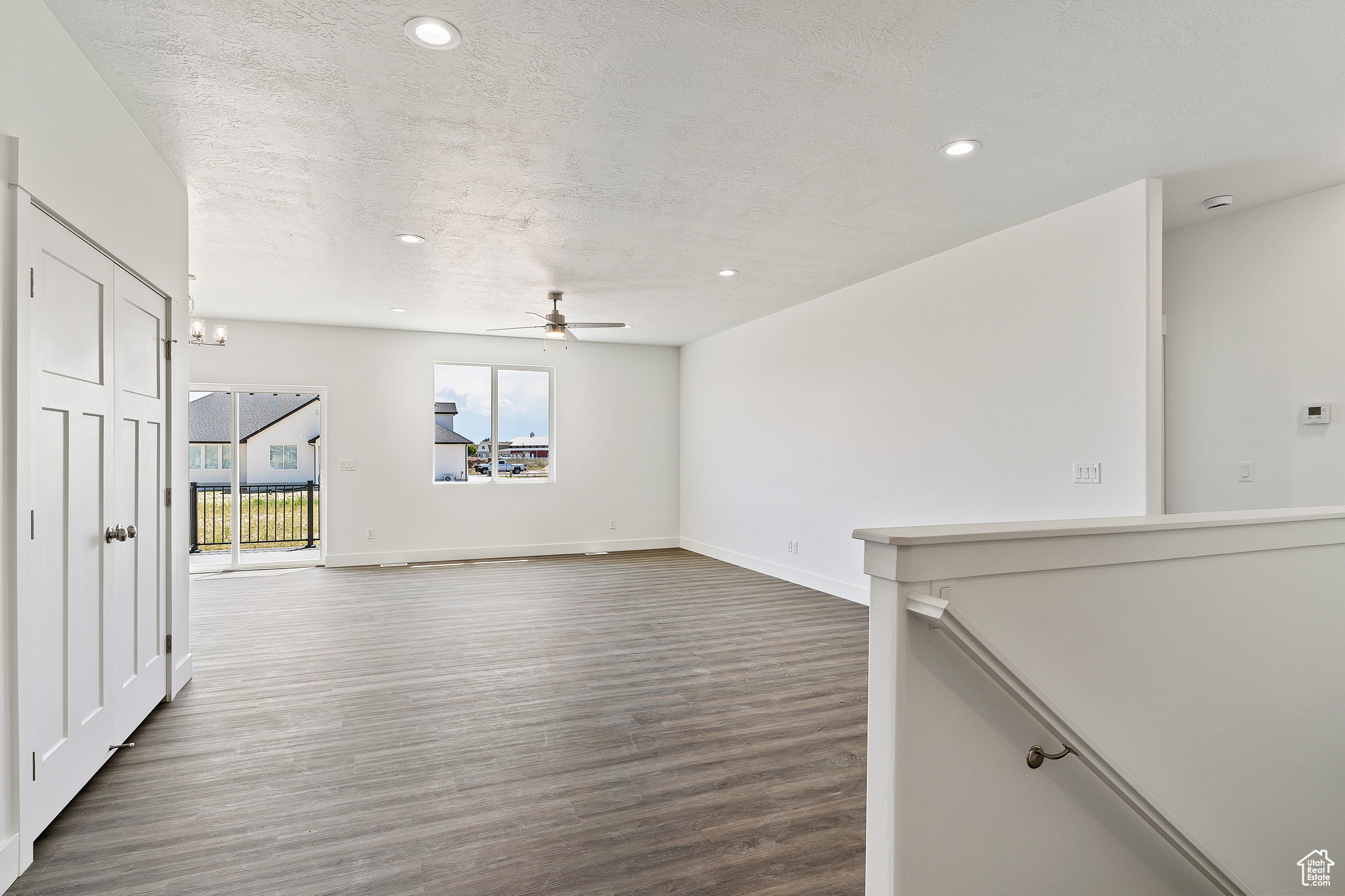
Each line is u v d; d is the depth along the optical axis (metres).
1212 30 2.31
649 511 9.11
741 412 7.68
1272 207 3.83
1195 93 2.71
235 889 1.99
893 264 5.20
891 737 1.52
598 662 4.22
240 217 4.09
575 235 4.47
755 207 3.98
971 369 4.65
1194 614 1.98
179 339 3.53
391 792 2.58
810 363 6.44
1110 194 3.74
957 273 4.77
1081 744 1.64
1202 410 4.12
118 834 2.27
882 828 1.54
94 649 2.59
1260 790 2.15
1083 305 3.89
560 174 3.50
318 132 3.03
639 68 2.54
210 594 6.17
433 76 2.58
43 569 2.20
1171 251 4.30
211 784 2.63
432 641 4.66
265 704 3.49
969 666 1.62
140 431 3.05
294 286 5.82
